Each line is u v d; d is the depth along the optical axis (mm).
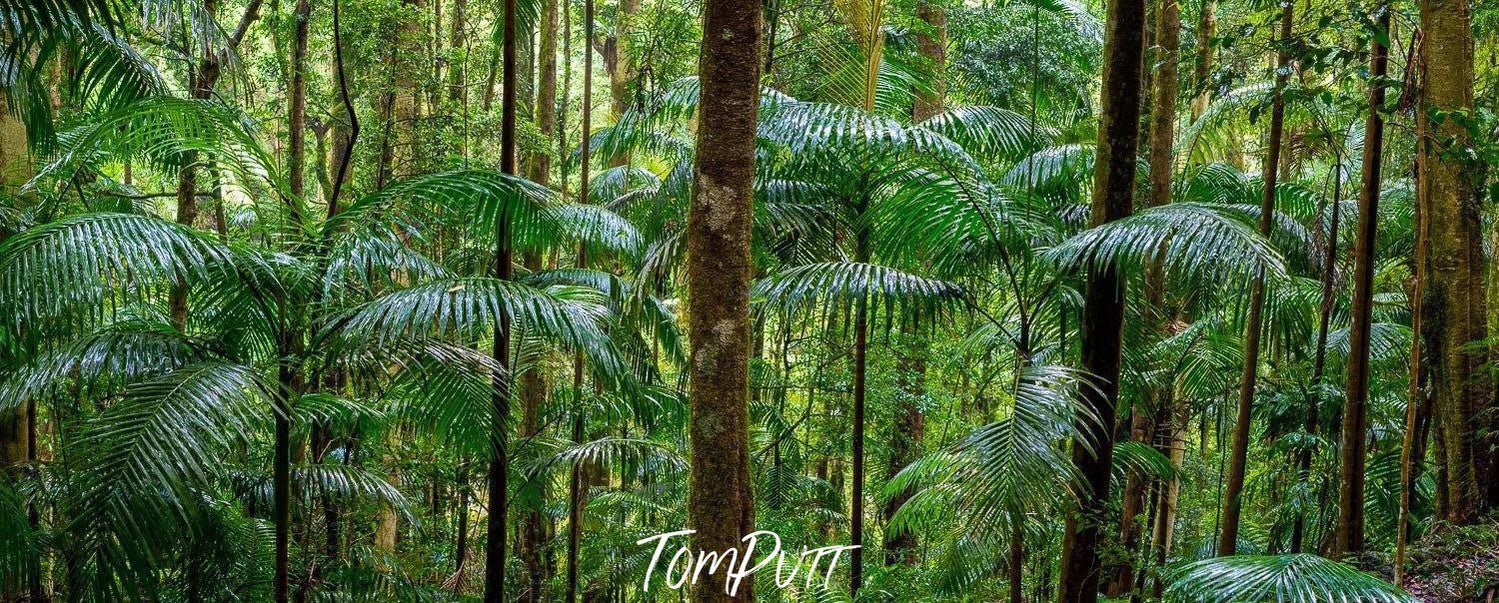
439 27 8484
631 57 7438
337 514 5113
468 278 3475
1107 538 3590
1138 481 5453
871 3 5410
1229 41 3795
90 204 4504
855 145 4555
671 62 7285
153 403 2775
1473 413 4199
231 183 3818
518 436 5320
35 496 3613
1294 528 4836
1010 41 8961
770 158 5164
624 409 5238
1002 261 4281
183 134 3531
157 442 2691
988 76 9062
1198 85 3912
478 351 3775
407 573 5258
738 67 3324
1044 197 5766
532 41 7844
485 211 4137
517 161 8164
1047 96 9320
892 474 9320
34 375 3006
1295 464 4902
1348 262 4629
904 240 4477
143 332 3180
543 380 6008
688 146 7469
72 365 3051
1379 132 3361
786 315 4758
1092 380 3555
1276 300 3967
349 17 6660
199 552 3654
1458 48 4043
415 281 4043
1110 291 3529
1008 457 3166
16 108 3625
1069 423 3227
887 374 8422
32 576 3000
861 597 5301
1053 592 5395
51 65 5168
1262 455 5922
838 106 4520
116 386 3529
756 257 5262
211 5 5230
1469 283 4230
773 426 7719
